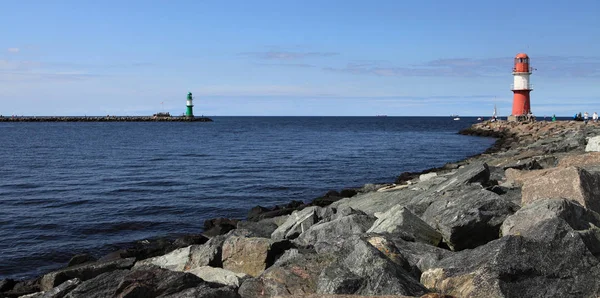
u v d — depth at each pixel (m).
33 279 11.55
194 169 34.28
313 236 11.30
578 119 66.81
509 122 68.56
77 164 37.47
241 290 7.49
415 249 8.34
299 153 47.03
